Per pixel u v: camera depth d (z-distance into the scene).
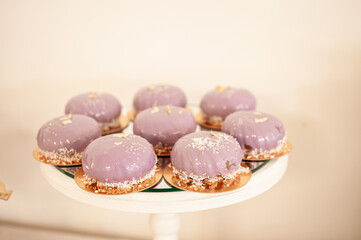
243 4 0.53
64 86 0.61
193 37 0.55
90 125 0.42
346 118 0.56
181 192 0.35
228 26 0.54
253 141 0.41
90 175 0.36
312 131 0.58
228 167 0.36
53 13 0.57
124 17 0.56
